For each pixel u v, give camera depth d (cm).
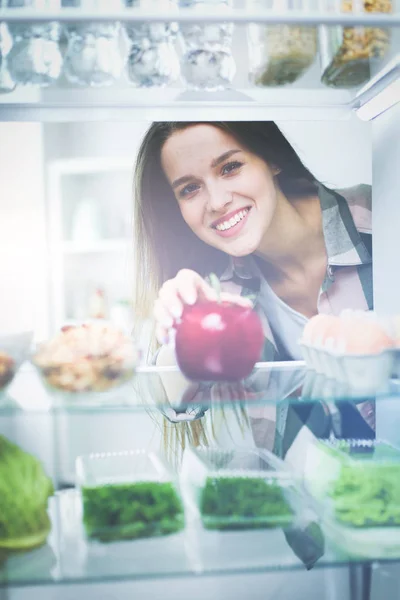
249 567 91
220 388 96
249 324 93
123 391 94
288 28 90
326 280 163
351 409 154
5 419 162
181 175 162
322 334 97
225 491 101
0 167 178
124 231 171
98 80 110
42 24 87
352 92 128
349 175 161
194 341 92
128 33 95
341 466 98
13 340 92
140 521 98
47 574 88
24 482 96
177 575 89
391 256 146
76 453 161
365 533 96
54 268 179
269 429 157
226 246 163
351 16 86
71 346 90
